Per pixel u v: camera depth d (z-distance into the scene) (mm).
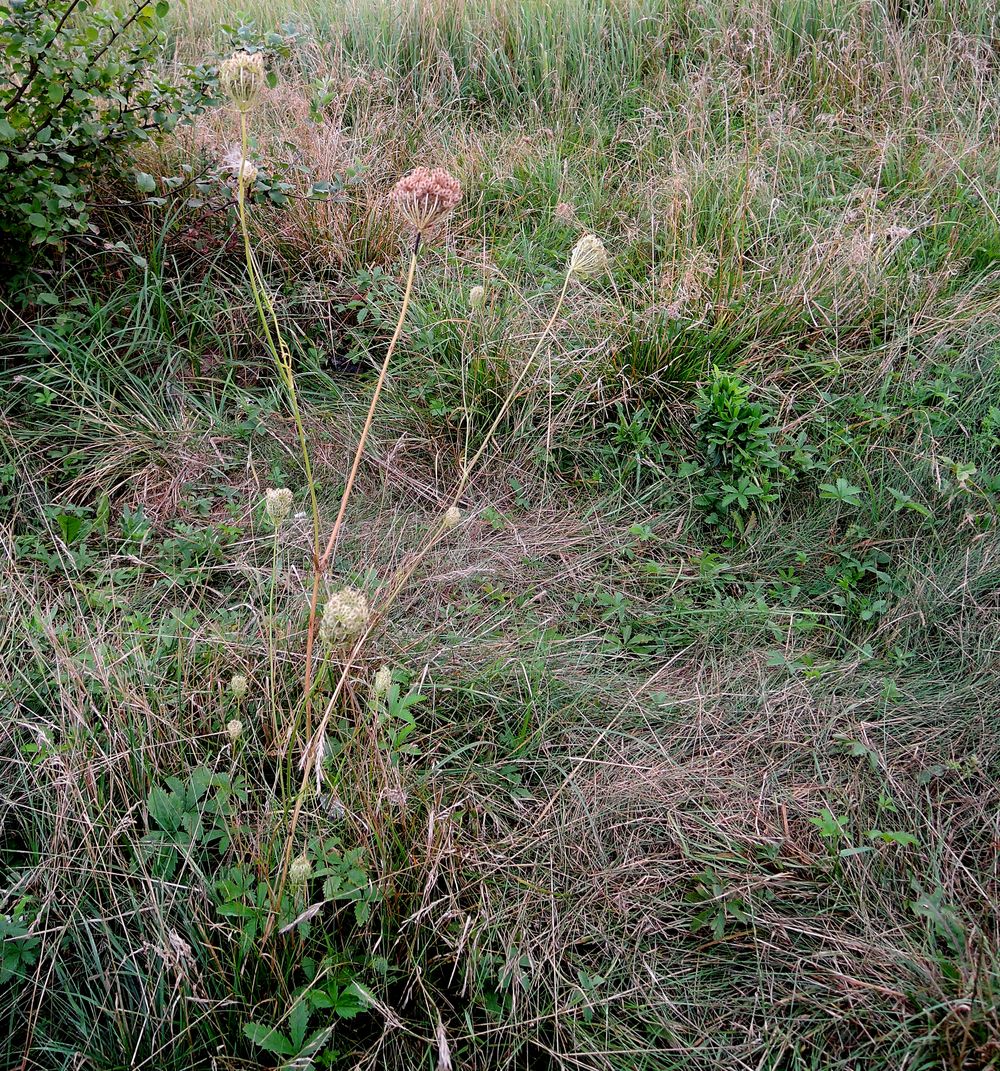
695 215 3756
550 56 4902
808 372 3240
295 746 1985
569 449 3072
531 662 2348
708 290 3338
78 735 1903
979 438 2902
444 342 3244
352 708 2117
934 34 4848
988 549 2596
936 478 2816
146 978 1646
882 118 4449
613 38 5039
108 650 2143
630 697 2314
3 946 1642
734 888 1876
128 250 3152
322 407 3186
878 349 3217
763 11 4973
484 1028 1700
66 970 1688
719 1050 1683
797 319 3338
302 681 2133
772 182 4008
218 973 1659
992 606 2488
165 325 3207
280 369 1506
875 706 2301
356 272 3598
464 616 2533
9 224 2895
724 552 2861
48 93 2812
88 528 2619
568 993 1750
